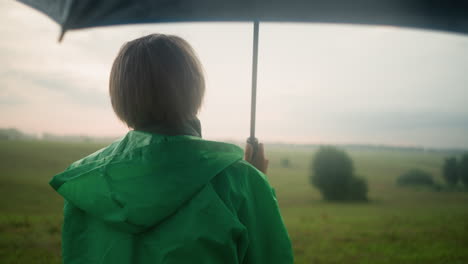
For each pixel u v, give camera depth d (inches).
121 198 32.8
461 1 43.4
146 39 38.4
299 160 5329.7
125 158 34.7
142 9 45.6
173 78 36.4
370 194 2881.4
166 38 38.4
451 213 1437.0
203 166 33.9
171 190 32.6
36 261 420.5
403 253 631.2
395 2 45.4
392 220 1137.4
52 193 1498.5
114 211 33.2
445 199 2647.6
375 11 46.5
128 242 33.4
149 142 35.0
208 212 33.0
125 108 37.6
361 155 7790.4
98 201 33.8
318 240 744.3
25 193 1461.6
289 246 36.8
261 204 36.9
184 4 47.8
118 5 43.8
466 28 45.2
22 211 1074.7
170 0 46.4
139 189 32.9
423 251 647.8
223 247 32.3
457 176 3860.7
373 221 1115.9
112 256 33.5
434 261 575.8
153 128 36.9
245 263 35.7
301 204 2171.5
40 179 1871.3
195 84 37.8
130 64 37.0
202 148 35.0
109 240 34.3
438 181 3964.1
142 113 36.9
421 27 46.3
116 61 38.9
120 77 37.5
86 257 35.2
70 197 35.2
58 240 546.0
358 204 2253.9
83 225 36.7
